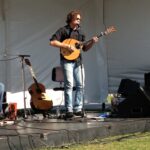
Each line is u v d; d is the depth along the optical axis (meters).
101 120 7.52
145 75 8.70
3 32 9.30
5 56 9.31
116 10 10.07
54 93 9.68
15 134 6.12
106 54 10.15
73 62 7.68
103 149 5.92
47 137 6.08
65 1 9.84
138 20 9.94
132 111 8.01
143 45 9.95
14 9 9.38
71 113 7.70
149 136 6.86
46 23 9.68
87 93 10.08
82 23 9.96
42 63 9.64
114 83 10.13
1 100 7.82
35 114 8.66
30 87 8.55
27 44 9.50
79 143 6.38
